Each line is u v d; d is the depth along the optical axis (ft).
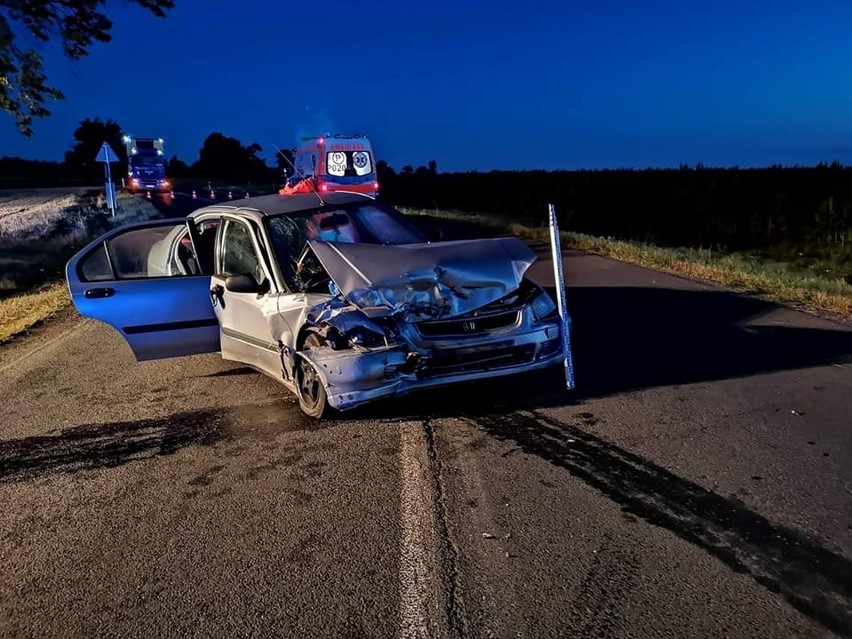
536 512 12.23
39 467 15.92
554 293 31.65
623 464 13.92
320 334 16.84
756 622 9.05
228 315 20.85
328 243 18.16
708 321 24.85
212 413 18.75
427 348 16.28
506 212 105.29
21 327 33.17
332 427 16.96
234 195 144.15
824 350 20.67
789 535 11.06
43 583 11.23
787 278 33.17
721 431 15.21
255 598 10.36
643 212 83.46
